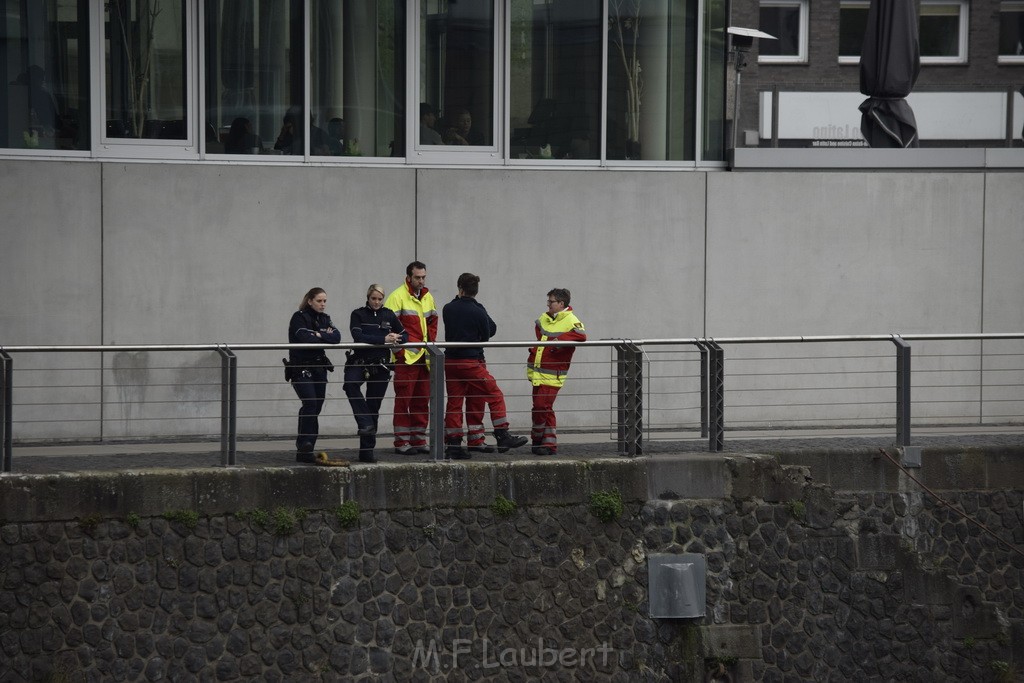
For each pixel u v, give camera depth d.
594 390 54.84
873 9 59.03
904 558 45.66
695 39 56.84
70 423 50.28
